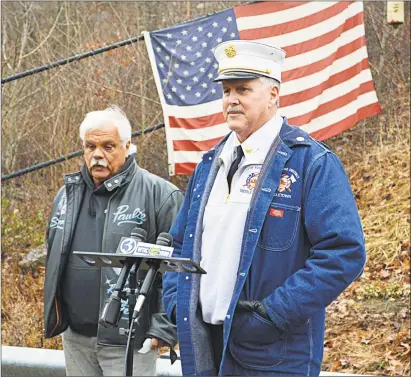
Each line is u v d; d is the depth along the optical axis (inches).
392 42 418.0
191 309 134.7
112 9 454.0
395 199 374.3
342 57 353.1
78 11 460.4
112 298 117.4
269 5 354.6
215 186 137.8
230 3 441.1
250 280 129.7
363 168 395.2
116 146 161.8
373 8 422.3
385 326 309.4
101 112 164.4
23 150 416.8
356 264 126.7
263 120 135.9
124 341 156.3
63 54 441.4
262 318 127.3
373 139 403.2
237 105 135.0
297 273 127.2
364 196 384.2
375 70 415.8
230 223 132.9
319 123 351.9
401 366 290.7
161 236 123.8
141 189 163.6
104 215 162.6
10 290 360.8
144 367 158.6
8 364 195.0
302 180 131.3
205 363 134.6
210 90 358.0
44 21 461.1
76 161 409.7
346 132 409.1
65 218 164.2
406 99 407.2
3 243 384.8
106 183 161.3
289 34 352.5
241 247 130.9
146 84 422.0
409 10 416.5
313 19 352.5
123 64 427.2
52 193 404.2
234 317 129.3
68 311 163.6
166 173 399.9
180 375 183.2
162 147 404.8
